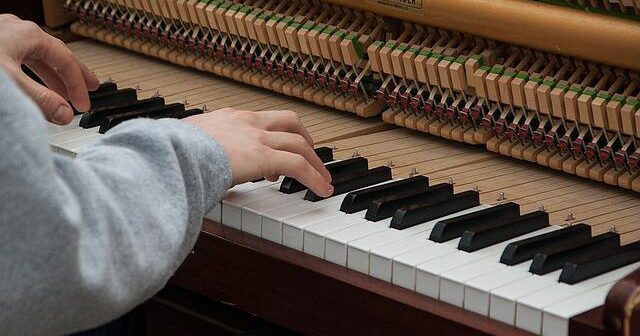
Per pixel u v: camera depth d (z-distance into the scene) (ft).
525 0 7.02
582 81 7.01
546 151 7.15
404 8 7.56
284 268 6.07
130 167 4.83
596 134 6.89
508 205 6.33
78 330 4.62
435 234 5.98
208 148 5.27
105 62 9.57
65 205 4.30
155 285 4.83
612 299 4.91
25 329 4.35
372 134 7.97
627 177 6.73
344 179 6.76
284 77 8.50
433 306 5.49
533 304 5.19
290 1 8.46
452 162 7.38
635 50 6.48
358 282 5.76
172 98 8.59
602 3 6.79
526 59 7.26
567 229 6.02
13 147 4.17
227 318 8.89
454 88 7.41
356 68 8.00
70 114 6.24
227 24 8.55
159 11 9.07
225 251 6.38
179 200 4.92
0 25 6.67
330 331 5.92
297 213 6.35
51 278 4.28
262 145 6.01
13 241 4.21
